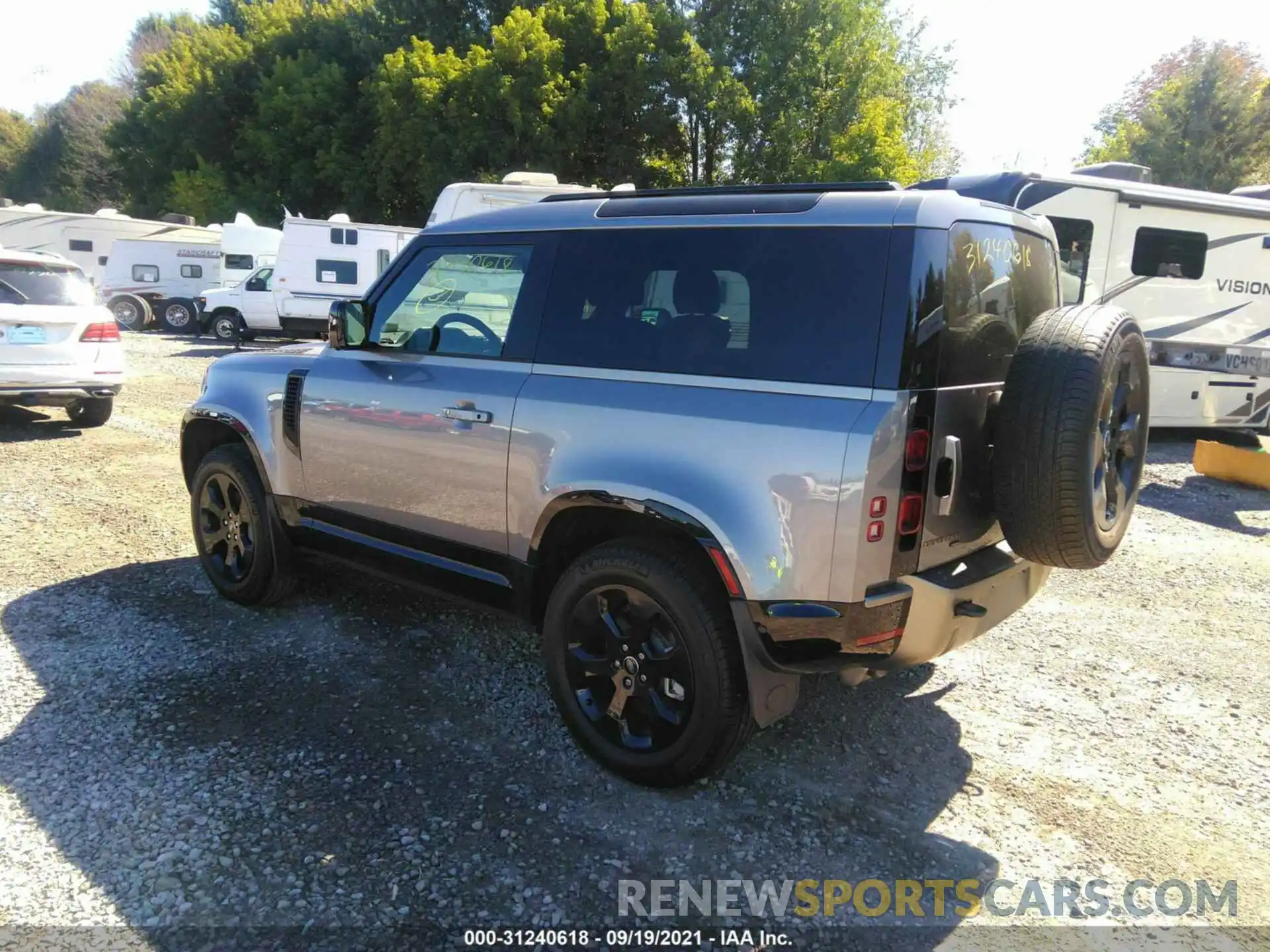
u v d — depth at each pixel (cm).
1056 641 469
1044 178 932
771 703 289
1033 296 336
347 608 470
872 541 261
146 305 2298
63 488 689
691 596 289
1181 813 314
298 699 369
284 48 3616
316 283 1791
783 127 2383
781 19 2464
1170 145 3161
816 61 2438
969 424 287
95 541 564
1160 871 281
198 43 3828
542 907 253
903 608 271
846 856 282
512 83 2555
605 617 317
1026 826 303
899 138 2538
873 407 262
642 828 291
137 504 650
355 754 328
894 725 369
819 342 275
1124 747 359
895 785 323
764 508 270
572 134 2564
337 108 3272
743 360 288
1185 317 1008
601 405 309
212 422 470
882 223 273
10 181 5994
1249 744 364
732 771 327
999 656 446
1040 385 275
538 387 331
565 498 314
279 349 467
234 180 3700
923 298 266
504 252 360
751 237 296
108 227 2462
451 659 412
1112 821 307
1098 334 278
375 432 381
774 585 269
